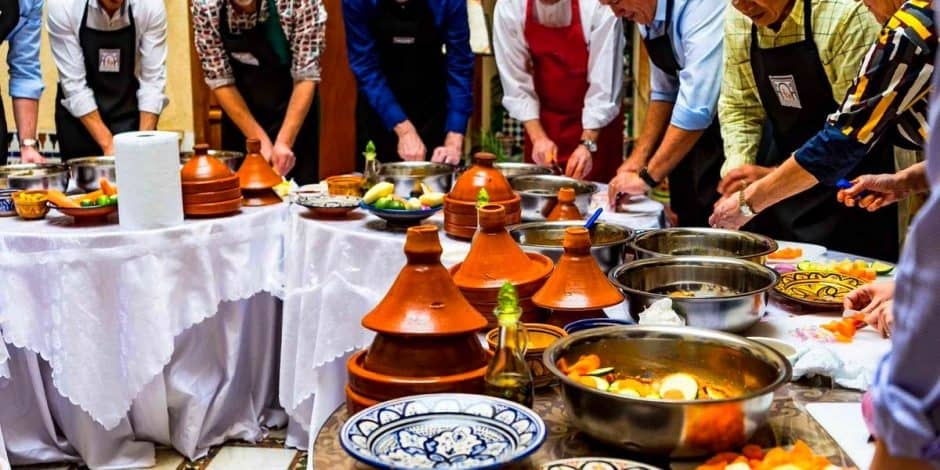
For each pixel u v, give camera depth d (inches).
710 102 117.9
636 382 54.1
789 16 101.6
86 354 100.1
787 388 60.6
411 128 152.9
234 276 107.0
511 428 50.0
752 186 88.4
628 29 221.0
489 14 243.6
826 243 112.0
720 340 56.4
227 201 108.0
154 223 101.4
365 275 99.2
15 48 143.5
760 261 79.4
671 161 119.9
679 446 48.2
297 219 107.4
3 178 111.5
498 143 241.8
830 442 51.9
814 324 72.6
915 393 31.7
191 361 113.5
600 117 142.9
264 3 143.3
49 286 99.3
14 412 111.0
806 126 107.5
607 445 51.1
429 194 106.3
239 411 120.7
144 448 114.3
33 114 146.4
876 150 106.5
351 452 46.8
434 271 58.2
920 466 31.7
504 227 74.4
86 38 142.8
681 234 89.7
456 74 156.5
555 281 69.4
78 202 106.6
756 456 48.6
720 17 118.0
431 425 51.3
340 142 225.3
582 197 106.3
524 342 56.3
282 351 109.3
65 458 113.4
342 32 219.9
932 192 30.5
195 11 144.8
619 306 78.6
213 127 191.8
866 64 76.7
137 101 149.3
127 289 99.7
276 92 151.3
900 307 31.6
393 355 56.8
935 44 72.5
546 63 146.6
